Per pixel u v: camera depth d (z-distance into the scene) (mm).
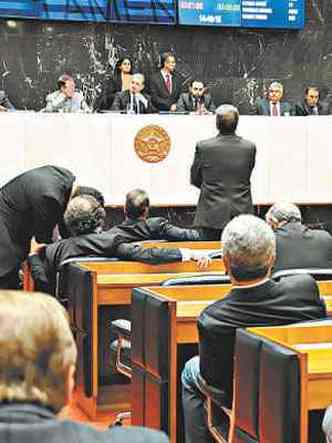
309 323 4223
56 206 7059
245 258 4230
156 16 15734
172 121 12008
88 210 6992
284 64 16781
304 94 16859
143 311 5082
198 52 16344
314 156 12539
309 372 3686
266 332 4141
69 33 15625
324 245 6188
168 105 15258
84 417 6609
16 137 11430
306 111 15359
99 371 6691
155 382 4926
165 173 12016
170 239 8328
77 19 15375
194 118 12070
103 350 6711
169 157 12016
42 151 11539
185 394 4793
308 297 4379
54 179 7109
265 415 3742
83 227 7000
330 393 3709
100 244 6906
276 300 4301
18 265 7133
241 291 4285
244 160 9094
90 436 1843
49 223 7102
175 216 12359
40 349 1790
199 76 16391
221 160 9031
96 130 11742
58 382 1817
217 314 4320
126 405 6730
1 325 1781
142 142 11891
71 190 7227
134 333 5270
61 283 6766
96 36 15766
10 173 11406
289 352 3598
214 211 9047
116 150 11828
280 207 6582
